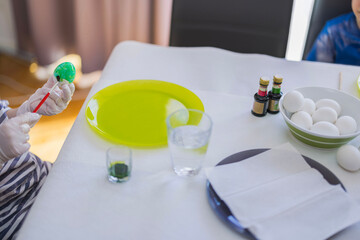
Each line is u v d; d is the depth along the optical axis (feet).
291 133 3.10
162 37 7.98
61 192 2.49
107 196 2.48
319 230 2.24
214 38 5.03
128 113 3.21
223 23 4.95
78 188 2.52
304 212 2.34
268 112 3.33
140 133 3.00
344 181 2.69
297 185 2.53
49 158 6.18
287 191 2.48
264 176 2.60
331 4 5.16
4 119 3.11
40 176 3.41
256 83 3.76
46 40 8.07
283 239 2.19
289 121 2.89
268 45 4.99
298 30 6.91
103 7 7.59
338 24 5.29
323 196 2.44
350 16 5.22
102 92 3.40
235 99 3.51
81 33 7.80
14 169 3.20
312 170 2.65
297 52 7.13
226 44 5.06
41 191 2.50
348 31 5.32
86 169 2.68
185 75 3.83
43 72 8.34
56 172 2.63
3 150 2.84
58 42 8.20
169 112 3.26
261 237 2.19
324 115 2.97
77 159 2.75
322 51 5.62
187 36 5.02
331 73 3.94
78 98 7.61
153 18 7.79
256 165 2.68
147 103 3.34
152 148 2.88
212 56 4.15
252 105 3.43
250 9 4.86
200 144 2.55
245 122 3.22
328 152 2.93
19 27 8.29
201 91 3.58
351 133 2.88
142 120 3.15
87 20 7.64
